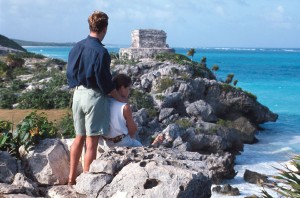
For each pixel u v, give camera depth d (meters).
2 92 39.75
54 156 7.18
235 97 41.94
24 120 7.70
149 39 52.41
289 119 46.91
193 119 37.19
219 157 25.06
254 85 79.19
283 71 115.38
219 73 105.25
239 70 117.88
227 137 33.16
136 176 5.45
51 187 6.90
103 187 5.66
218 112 41.72
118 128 6.65
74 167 6.79
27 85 44.31
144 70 42.34
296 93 67.38
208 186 5.47
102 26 6.25
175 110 37.28
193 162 5.93
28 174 7.12
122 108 6.59
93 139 6.50
